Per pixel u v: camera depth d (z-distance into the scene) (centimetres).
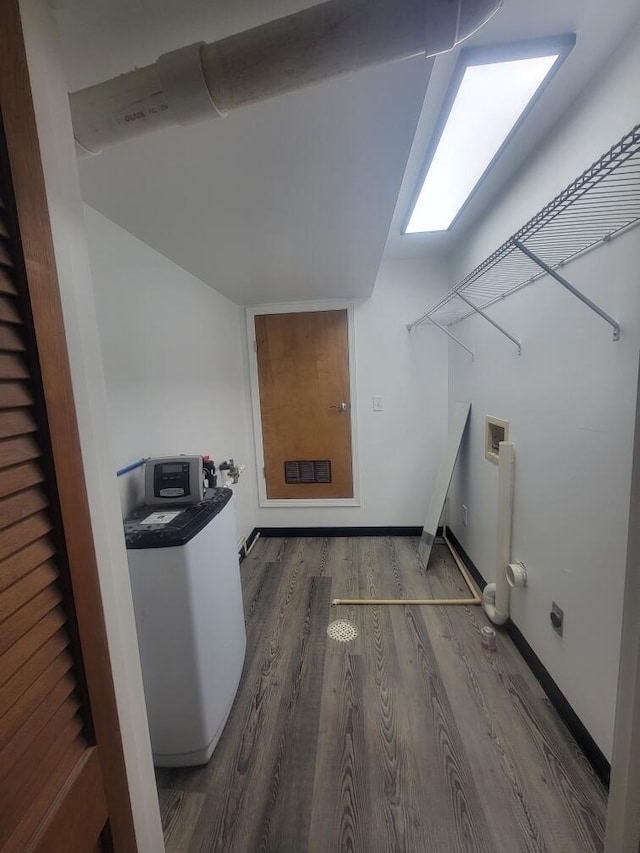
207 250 167
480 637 183
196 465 144
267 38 59
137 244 152
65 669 53
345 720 140
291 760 126
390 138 92
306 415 299
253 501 307
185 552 116
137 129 73
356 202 124
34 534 48
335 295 272
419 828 106
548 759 123
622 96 96
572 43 94
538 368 150
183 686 121
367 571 252
